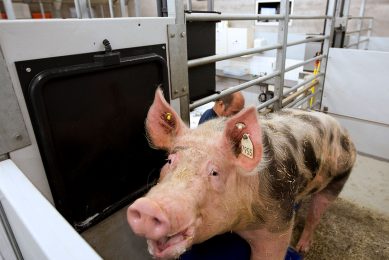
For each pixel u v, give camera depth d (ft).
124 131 3.03
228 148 2.49
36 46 2.16
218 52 12.45
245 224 2.98
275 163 3.00
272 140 3.13
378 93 8.39
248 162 2.39
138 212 1.90
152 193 2.09
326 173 4.09
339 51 8.83
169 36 3.26
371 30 11.65
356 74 8.69
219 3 14.98
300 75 10.89
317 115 4.17
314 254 4.98
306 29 12.42
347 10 9.42
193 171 2.31
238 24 14.43
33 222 1.50
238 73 11.59
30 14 7.11
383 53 8.00
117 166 3.06
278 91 6.75
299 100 8.18
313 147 3.62
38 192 1.77
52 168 2.40
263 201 2.91
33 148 2.32
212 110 5.27
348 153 4.43
